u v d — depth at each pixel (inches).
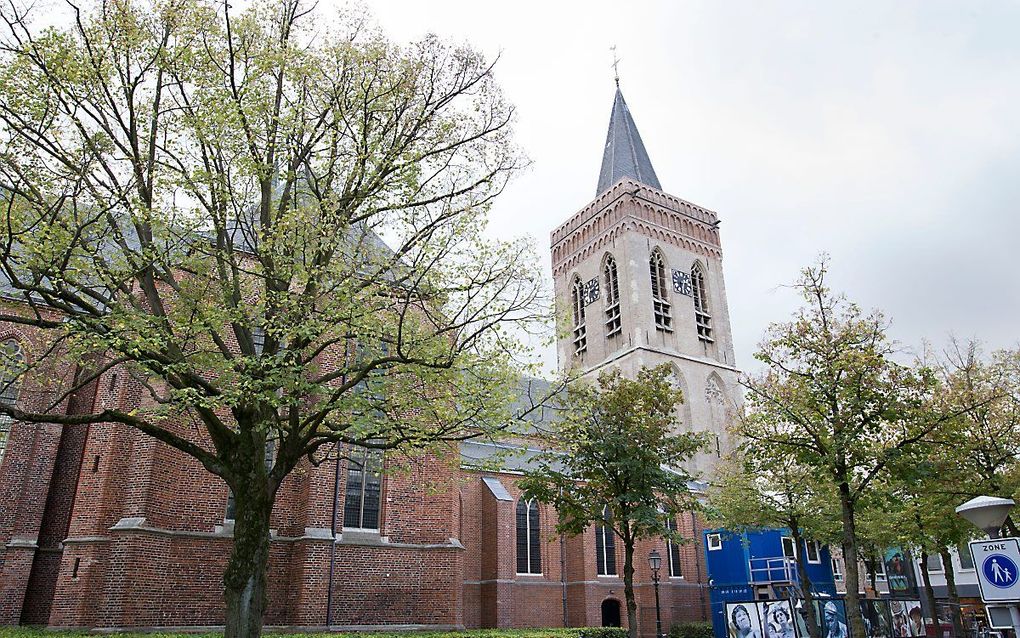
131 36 624.1
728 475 1449.3
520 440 1823.3
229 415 1037.2
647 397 982.4
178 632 907.4
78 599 904.9
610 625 1752.0
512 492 1694.1
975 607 1658.5
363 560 1066.1
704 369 2375.7
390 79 728.3
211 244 666.8
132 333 579.8
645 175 2728.8
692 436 1068.5
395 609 1070.4
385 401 667.4
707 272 2598.4
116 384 1019.3
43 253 544.1
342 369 647.1
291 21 717.9
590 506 966.4
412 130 739.4
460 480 900.0
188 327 588.4
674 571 1877.5
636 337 2249.0
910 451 782.5
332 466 1086.4
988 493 888.9
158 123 669.9
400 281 670.5
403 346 676.1
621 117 2898.6
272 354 645.9
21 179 567.2
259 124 658.8
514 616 1592.0
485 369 674.2
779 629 1043.9
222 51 679.7
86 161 610.9
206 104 624.7
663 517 900.0
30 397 1088.8
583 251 2652.6
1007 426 913.5
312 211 640.4
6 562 1011.3
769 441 857.5
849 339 837.2
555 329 725.3
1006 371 952.3
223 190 638.5
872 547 1450.5
